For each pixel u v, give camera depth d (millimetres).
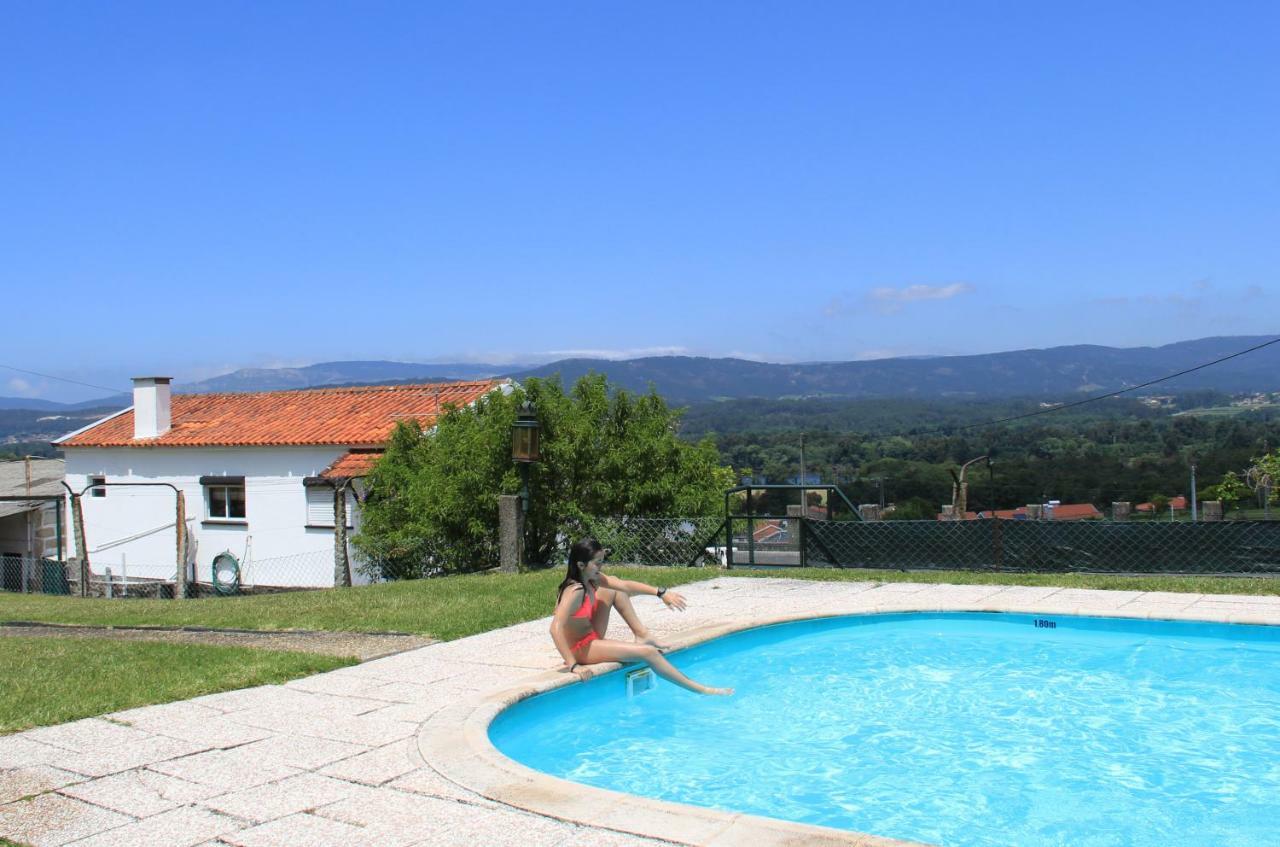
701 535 15375
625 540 15547
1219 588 11023
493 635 9312
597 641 8031
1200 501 29609
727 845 4219
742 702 8188
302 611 11102
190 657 8398
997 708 8000
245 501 23781
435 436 18891
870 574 13141
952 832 5590
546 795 4891
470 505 16391
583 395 17250
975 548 13164
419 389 25656
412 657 8367
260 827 4535
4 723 6285
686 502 16688
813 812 5895
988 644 9984
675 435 17516
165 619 11398
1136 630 9758
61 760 5559
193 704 6797
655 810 4652
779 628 10055
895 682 8773
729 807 5984
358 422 23484
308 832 4473
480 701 6746
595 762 6824
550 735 7215
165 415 25625
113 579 24359
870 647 9922
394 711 6566
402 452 19078
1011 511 31531
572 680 7457
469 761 5441
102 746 5824
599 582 8336
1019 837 5508
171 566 24719
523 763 6754
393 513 18328
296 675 7664
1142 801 6051
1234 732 7355
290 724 6266
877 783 6383
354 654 8461
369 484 19516
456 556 17000
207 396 29094
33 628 11477
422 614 10430
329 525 22453
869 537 13766
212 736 6012
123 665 8086
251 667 7832
